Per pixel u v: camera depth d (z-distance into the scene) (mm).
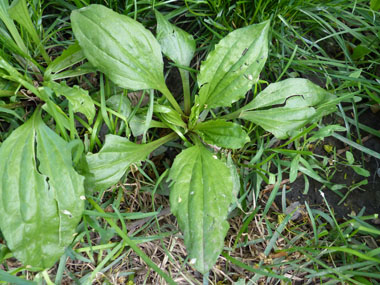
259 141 301
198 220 235
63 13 316
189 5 318
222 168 253
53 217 229
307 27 337
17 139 239
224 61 267
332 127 275
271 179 266
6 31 278
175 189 245
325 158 304
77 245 269
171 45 277
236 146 258
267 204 279
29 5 290
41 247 226
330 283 270
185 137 297
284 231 294
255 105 282
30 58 262
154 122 279
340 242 283
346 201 302
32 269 230
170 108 274
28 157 235
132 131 271
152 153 300
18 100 279
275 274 266
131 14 304
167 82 325
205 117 304
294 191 304
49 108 237
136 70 253
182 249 279
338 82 326
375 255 270
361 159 311
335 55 340
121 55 246
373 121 320
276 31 322
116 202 279
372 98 303
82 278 258
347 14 335
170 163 304
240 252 284
